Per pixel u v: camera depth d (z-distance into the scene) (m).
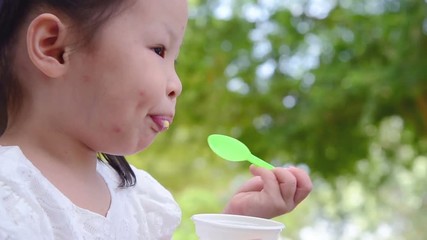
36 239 0.89
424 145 4.93
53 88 0.97
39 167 0.98
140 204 1.18
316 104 4.64
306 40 4.79
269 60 4.98
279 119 4.97
